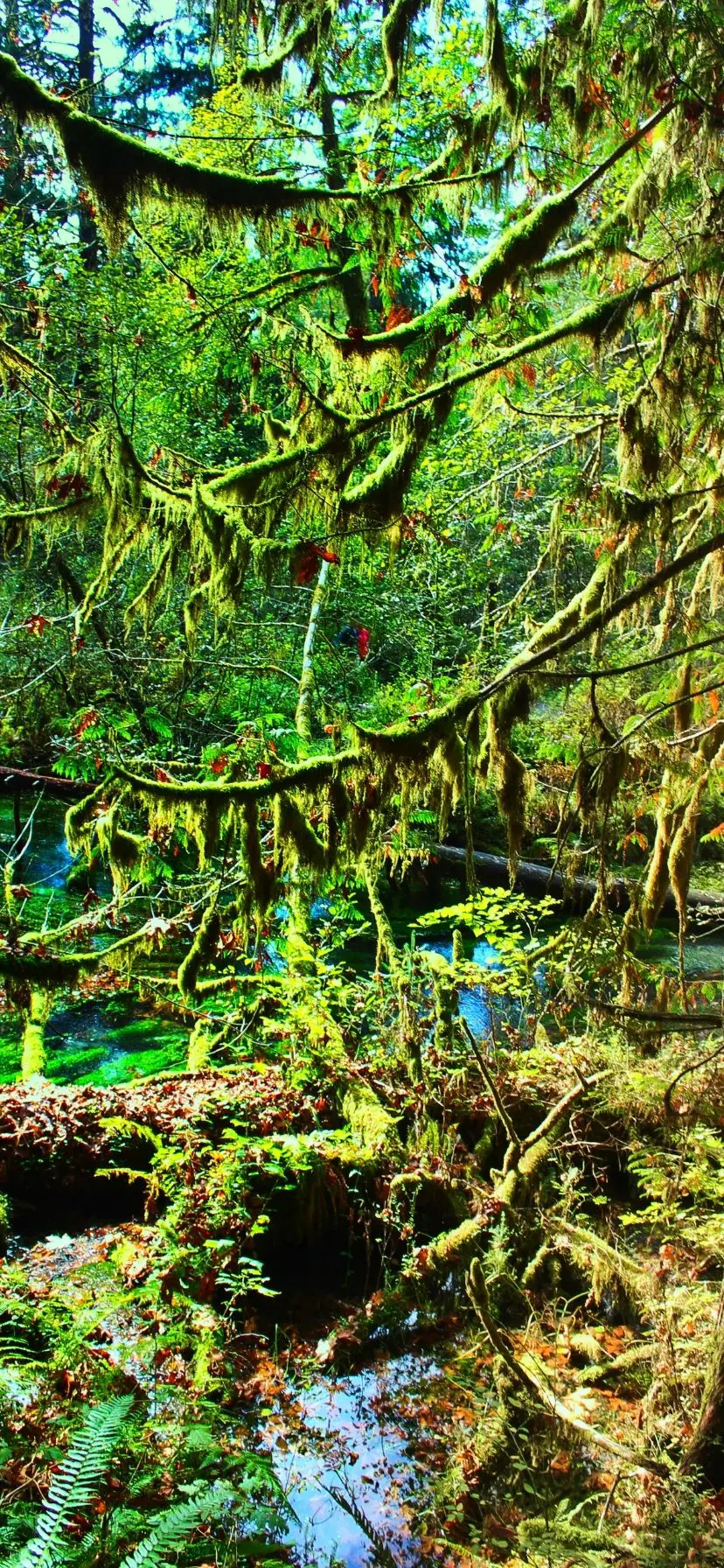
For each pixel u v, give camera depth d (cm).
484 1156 538
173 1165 472
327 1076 554
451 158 393
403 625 1023
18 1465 299
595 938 370
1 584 922
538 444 880
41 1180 496
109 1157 507
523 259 373
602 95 377
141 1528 259
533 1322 436
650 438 414
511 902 628
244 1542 288
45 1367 349
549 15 418
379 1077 567
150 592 380
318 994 587
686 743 456
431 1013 612
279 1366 412
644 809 473
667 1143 482
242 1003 669
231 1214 450
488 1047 606
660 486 423
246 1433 372
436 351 386
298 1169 471
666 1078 447
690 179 366
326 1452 367
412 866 1038
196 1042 639
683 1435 346
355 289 545
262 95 404
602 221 421
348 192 352
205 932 385
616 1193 549
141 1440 319
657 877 462
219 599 364
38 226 824
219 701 959
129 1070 631
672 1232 459
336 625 1021
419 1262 464
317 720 841
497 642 916
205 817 339
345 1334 430
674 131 368
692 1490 309
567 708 841
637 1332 434
